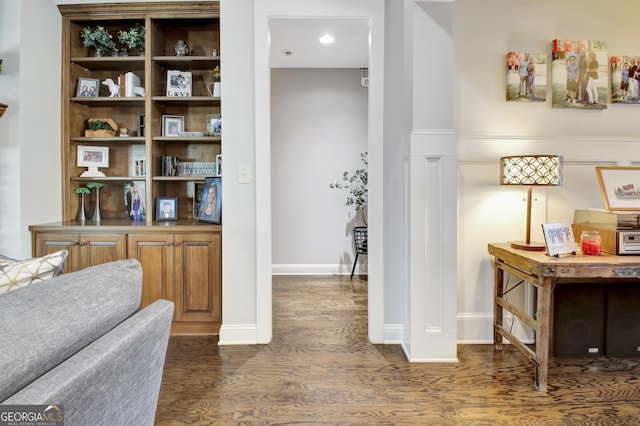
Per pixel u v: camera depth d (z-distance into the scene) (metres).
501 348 2.38
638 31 2.52
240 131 2.43
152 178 2.81
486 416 1.64
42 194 2.61
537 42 2.49
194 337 2.53
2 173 2.42
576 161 2.49
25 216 2.47
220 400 1.77
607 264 1.81
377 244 2.44
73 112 2.85
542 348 1.85
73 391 0.63
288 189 4.48
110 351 0.75
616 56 2.51
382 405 1.73
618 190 2.20
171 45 3.05
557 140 2.48
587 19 2.50
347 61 4.18
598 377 2.00
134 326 0.87
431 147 2.17
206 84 3.08
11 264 1.09
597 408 1.71
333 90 4.45
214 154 3.10
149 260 2.51
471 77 2.47
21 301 0.72
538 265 1.83
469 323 2.51
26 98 2.46
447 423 1.59
